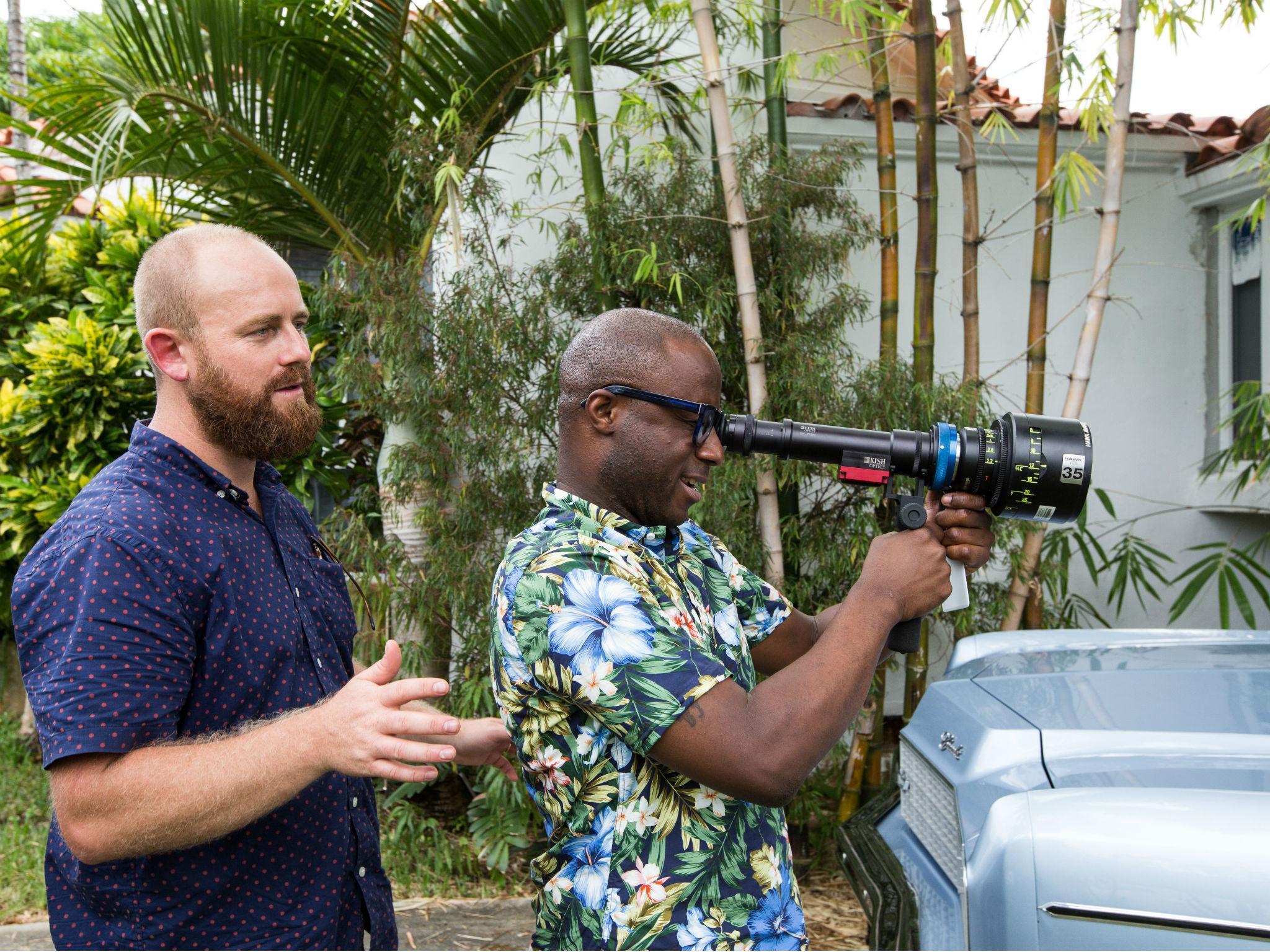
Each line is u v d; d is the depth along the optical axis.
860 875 2.08
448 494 3.59
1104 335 5.00
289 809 1.41
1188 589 4.61
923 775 2.10
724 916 1.22
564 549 1.23
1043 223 3.72
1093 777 1.72
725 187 3.25
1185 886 1.48
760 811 1.29
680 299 3.29
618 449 1.30
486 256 3.54
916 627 1.40
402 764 1.17
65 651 1.23
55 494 4.37
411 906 3.28
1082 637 2.57
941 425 1.43
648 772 1.22
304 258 5.03
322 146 3.73
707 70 3.23
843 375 3.63
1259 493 4.68
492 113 3.81
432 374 3.41
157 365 1.46
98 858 1.21
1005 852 1.58
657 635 1.18
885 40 3.79
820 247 3.49
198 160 3.93
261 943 1.37
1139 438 5.04
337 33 3.55
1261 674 2.10
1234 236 4.97
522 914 3.23
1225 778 1.66
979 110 4.62
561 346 3.43
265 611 1.43
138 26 3.46
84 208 5.03
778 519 3.43
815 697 1.19
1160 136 4.81
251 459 1.50
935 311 4.75
